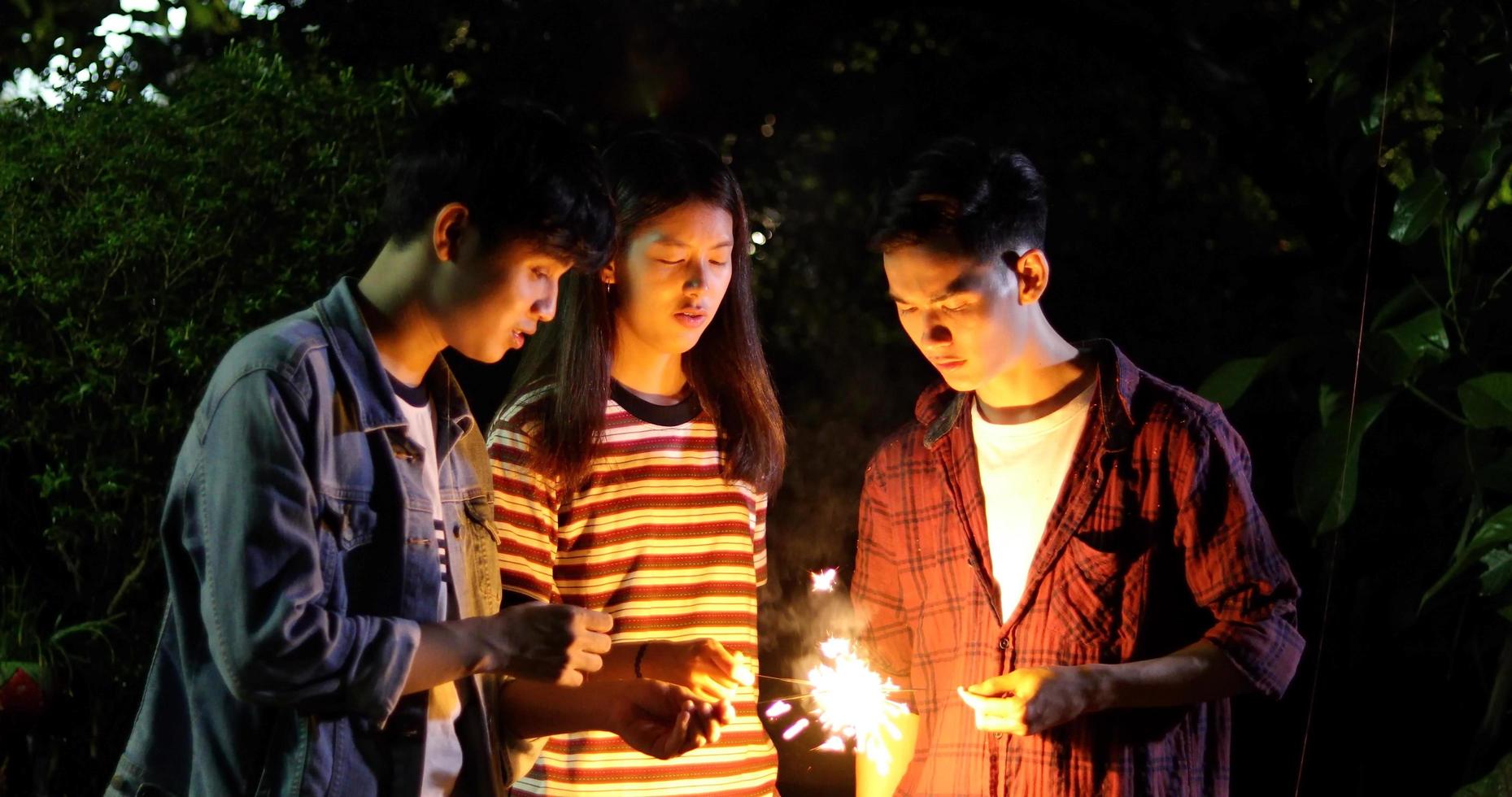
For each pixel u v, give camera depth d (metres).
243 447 1.80
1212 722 2.46
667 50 6.39
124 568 3.91
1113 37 5.29
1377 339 3.32
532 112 2.00
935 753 2.51
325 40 4.74
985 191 2.33
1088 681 2.23
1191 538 2.36
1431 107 3.99
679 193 2.41
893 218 2.33
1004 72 6.66
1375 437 3.74
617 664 2.38
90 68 4.56
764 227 6.50
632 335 2.51
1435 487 3.62
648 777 2.42
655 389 2.56
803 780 4.75
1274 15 5.13
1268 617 2.34
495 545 2.26
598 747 2.42
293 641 1.75
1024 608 2.42
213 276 3.98
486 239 1.91
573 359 2.44
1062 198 6.43
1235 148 5.01
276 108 4.13
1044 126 6.61
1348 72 3.59
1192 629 2.45
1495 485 3.21
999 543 2.49
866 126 6.66
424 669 1.87
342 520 1.91
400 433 1.99
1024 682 2.19
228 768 1.87
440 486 2.15
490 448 2.42
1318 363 3.62
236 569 1.76
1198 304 6.11
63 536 3.85
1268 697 2.34
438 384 2.17
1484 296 3.42
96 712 3.83
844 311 6.40
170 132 4.04
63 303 3.84
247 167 4.01
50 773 3.82
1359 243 4.26
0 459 3.94
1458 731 3.76
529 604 2.00
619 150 2.49
